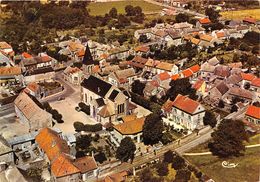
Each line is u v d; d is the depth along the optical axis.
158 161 167.62
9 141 179.75
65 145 172.38
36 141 178.38
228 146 168.75
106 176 156.38
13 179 150.50
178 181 151.38
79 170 153.88
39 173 159.00
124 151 166.50
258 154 173.62
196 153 175.00
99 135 192.75
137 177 157.25
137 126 188.12
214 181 154.12
